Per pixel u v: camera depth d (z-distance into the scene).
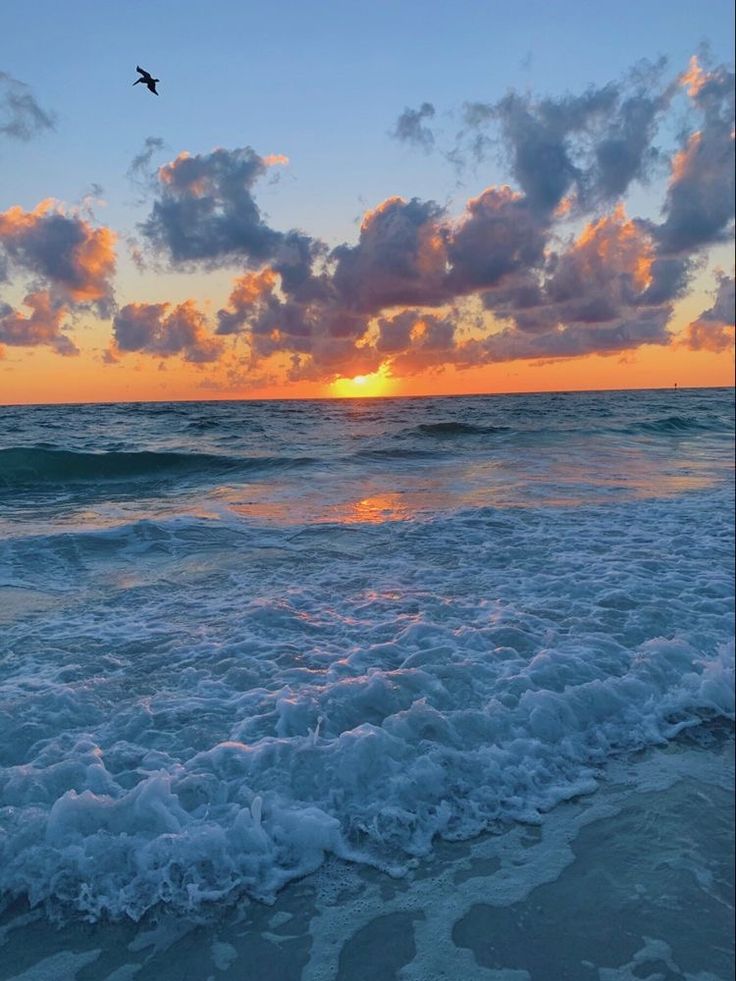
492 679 4.28
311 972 2.35
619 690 4.23
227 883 2.73
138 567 6.81
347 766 3.34
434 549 7.45
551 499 10.50
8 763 3.29
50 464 14.69
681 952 2.46
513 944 2.48
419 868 2.86
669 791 3.41
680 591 6.02
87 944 2.45
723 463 15.65
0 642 4.81
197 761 3.33
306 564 6.91
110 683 4.18
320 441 22.22
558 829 3.11
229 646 4.77
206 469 15.05
